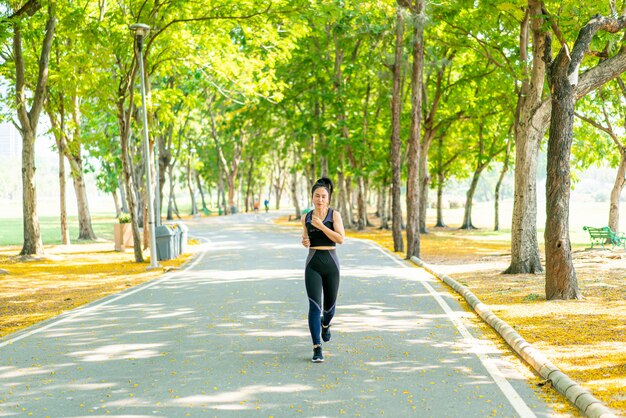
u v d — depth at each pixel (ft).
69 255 81.05
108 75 68.23
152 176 88.07
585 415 16.25
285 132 128.47
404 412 16.70
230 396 18.25
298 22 58.29
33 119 74.84
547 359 21.58
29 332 28.91
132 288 45.50
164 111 70.95
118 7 70.64
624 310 31.37
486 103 98.99
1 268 64.23
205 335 27.27
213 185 299.17
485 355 23.21
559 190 35.81
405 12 65.77
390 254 73.41
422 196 121.70
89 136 93.91
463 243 99.40
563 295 35.65
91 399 18.15
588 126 94.89
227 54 70.79
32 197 76.23
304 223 23.17
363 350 24.07
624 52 38.83
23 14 63.16
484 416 16.33
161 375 20.71
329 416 16.40
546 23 39.11
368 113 122.52
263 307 34.81
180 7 57.36
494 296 37.96
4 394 18.80
